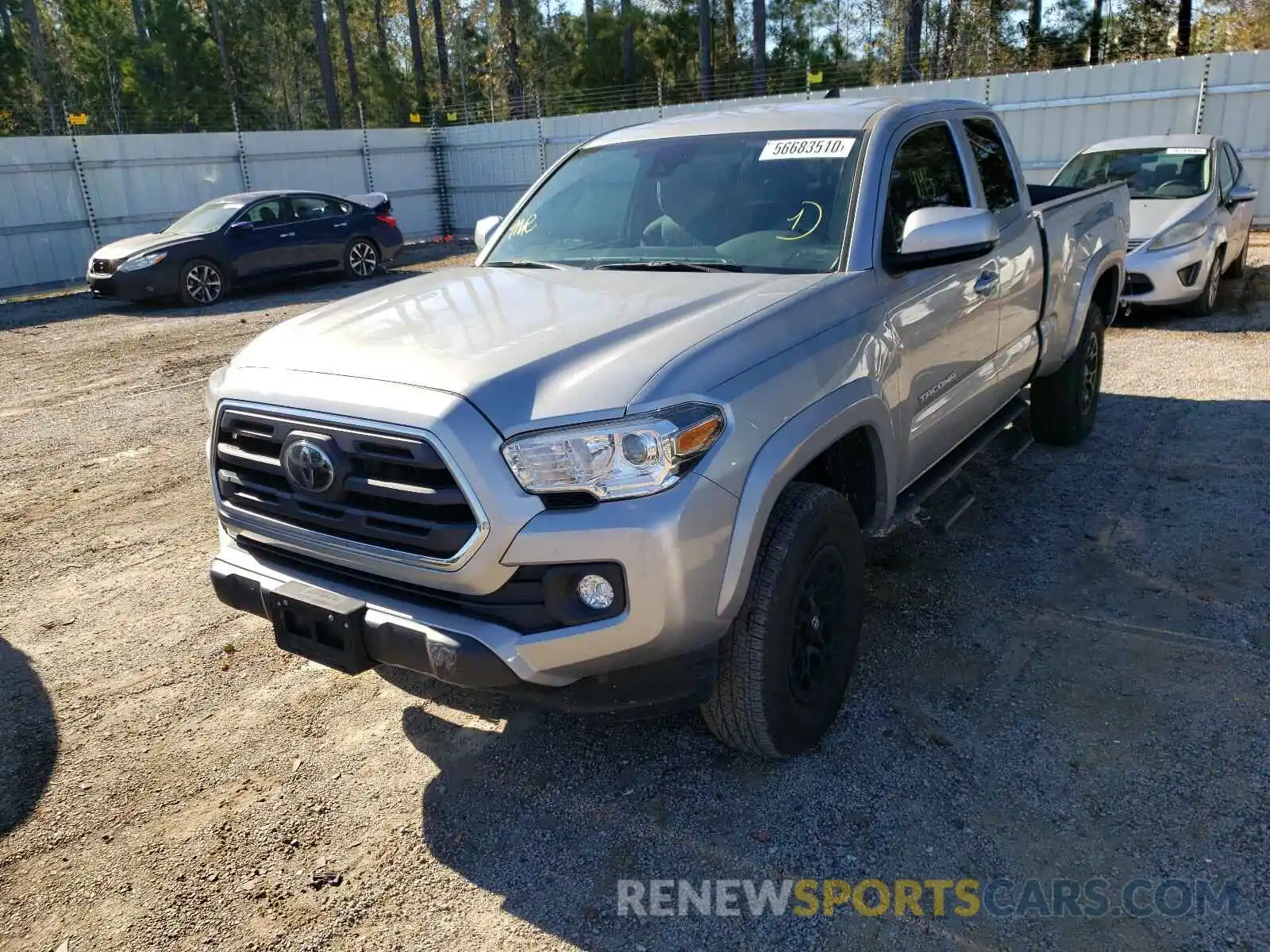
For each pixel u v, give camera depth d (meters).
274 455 2.83
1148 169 9.84
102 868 2.79
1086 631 3.80
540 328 2.85
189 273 13.82
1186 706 3.28
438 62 48.22
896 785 2.96
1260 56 14.95
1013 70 29.56
